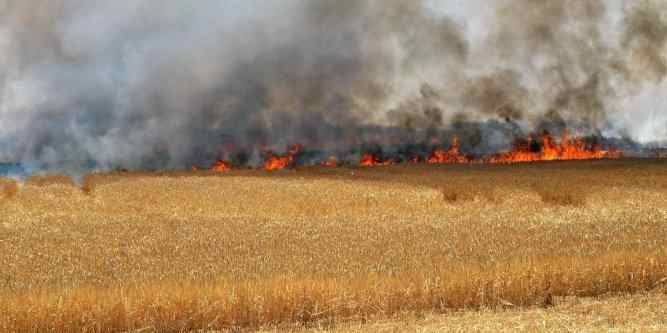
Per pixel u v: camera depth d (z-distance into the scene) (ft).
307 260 76.79
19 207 127.85
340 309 55.31
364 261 75.46
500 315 53.88
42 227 98.89
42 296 53.26
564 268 62.28
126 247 85.30
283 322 53.67
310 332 50.37
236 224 105.91
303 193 166.40
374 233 97.45
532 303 58.23
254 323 53.36
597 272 62.39
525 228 101.24
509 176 248.73
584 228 100.48
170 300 52.80
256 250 83.97
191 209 132.98
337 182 207.51
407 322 52.19
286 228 101.91
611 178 230.68
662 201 150.10
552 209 130.82
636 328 48.06
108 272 70.69
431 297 57.41
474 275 59.82
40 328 50.21
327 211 131.13
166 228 100.94
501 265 63.77
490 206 140.36
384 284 57.77
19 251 81.30
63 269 72.08
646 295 60.18
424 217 115.96
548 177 240.32
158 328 52.08
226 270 70.79
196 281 61.57
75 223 103.65
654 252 69.41
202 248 85.40
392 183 203.92
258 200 150.30
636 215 115.75
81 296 53.01
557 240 89.66
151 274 69.31
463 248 84.33
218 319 52.90
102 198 149.89
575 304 57.26
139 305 52.19
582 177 238.68
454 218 114.11
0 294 56.29
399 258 77.20
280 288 55.47
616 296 60.13
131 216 113.91
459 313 55.16
